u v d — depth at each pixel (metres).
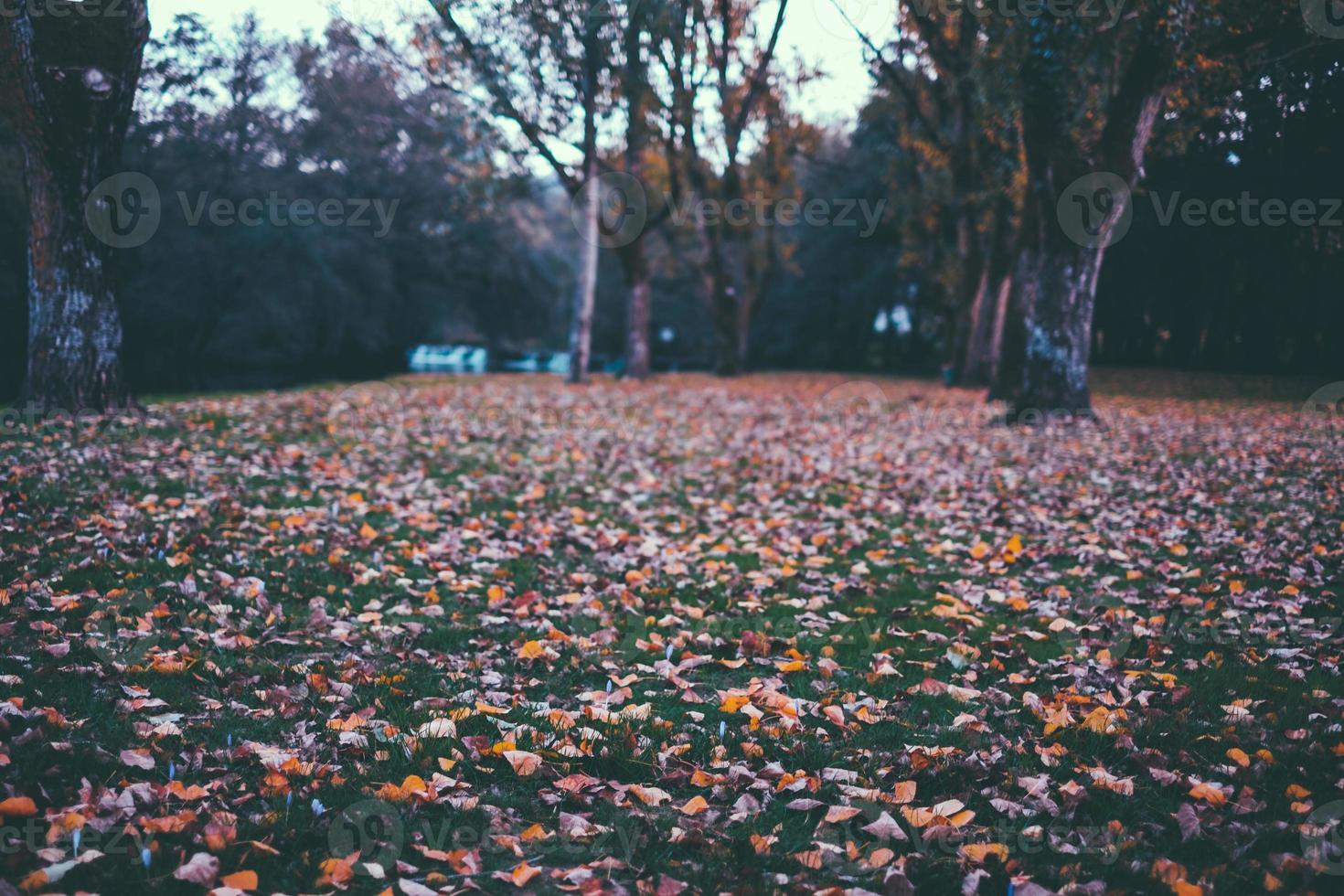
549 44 18.27
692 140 24.30
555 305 38.97
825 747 3.16
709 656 4.03
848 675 3.85
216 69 18.89
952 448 10.70
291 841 2.50
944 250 27.14
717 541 6.29
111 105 9.44
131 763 2.79
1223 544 5.87
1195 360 26.64
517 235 34.84
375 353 31.06
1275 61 11.77
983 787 2.89
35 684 3.30
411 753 3.02
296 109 21.77
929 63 20.48
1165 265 25.25
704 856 2.51
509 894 2.34
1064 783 2.92
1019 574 5.48
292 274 24.62
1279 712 3.43
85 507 6.02
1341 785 2.85
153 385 22.73
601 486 8.09
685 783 2.93
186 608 4.32
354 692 3.56
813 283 41.44
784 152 26.97
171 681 3.51
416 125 24.42
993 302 22.19
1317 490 7.55
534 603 4.76
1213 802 2.76
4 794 2.50
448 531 6.25
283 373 27.17
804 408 16.59
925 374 36.81
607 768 3.02
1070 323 12.89
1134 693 3.63
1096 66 13.37
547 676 3.83
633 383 24.70
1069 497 7.54
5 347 17.38
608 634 4.25
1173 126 14.67
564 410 15.34
